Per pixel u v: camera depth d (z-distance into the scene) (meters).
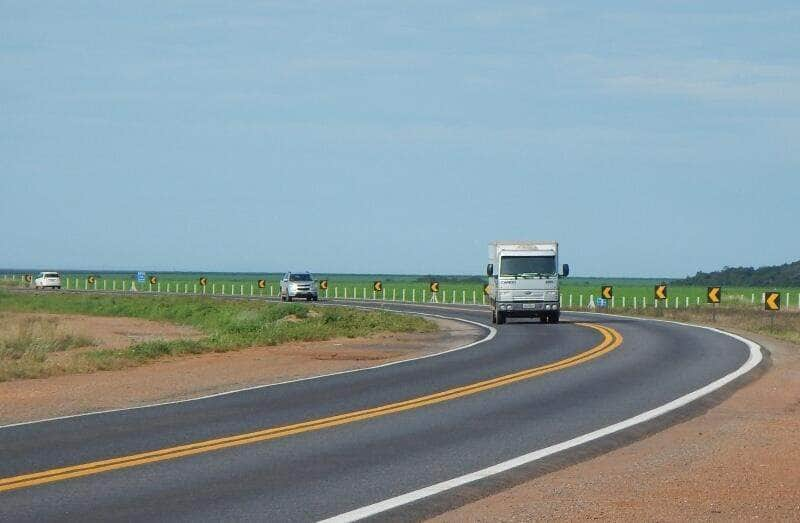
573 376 33.81
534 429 22.69
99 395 29.41
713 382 32.03
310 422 23.69
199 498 15.55
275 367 38.38
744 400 28.44
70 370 36.28
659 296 93.19
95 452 19.56
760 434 22.38
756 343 47.62
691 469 18.16
